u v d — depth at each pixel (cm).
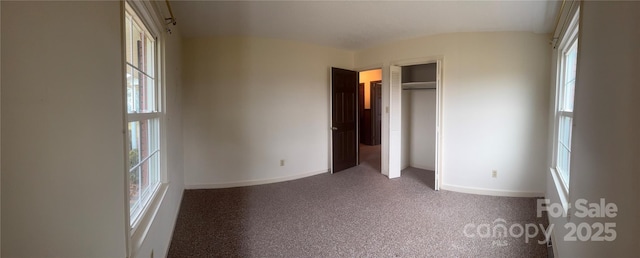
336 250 238
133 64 173
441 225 285
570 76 266
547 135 354
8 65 59
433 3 296
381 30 390
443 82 404
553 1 272
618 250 101
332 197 374
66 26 79
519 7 295
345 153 530
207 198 373
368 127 837
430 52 415
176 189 318
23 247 64
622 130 100
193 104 412
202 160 418
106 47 107
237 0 287
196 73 411
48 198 71
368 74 835
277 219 303
